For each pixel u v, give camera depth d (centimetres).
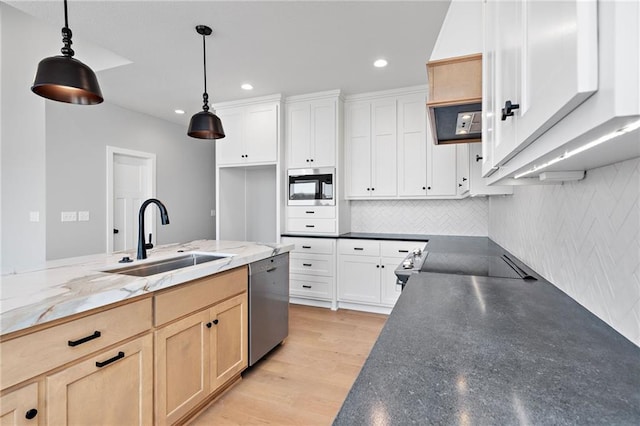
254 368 236
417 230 392
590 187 101
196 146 555
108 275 149
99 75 329
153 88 365
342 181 389
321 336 296
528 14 57
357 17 228
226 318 200
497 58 89
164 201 495
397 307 109
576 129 41
